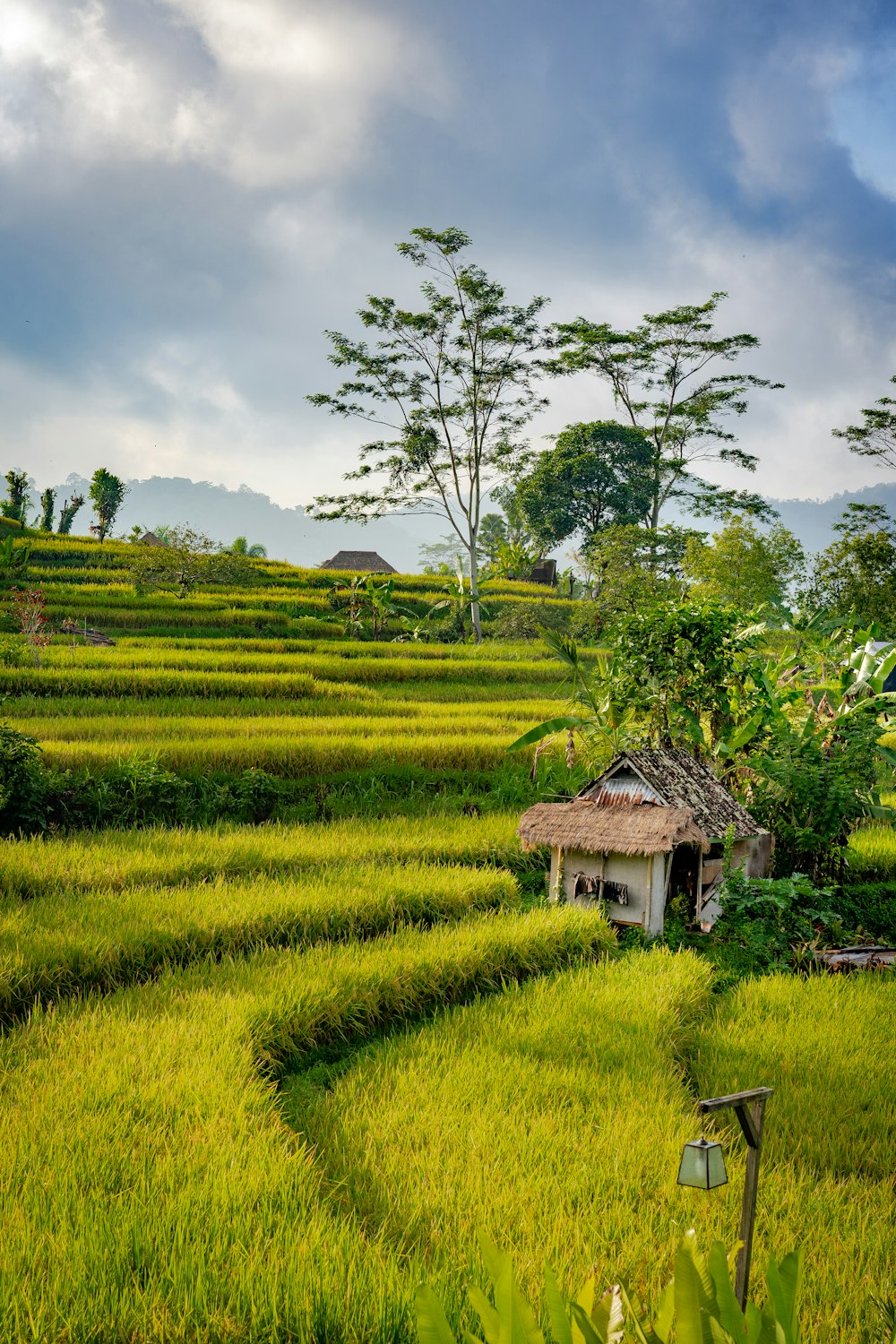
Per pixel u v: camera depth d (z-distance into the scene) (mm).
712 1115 8336
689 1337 3613
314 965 10562
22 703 22734
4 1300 5215
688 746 17656
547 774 19562
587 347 52031
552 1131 7691
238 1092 7879
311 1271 5598
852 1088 8945
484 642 42625
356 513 44094
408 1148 7406
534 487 72938
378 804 18766
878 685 16516
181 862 13602
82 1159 6645
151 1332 5133
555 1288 3684
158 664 28422
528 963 11828
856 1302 5766
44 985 9828
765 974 12633
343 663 31078
